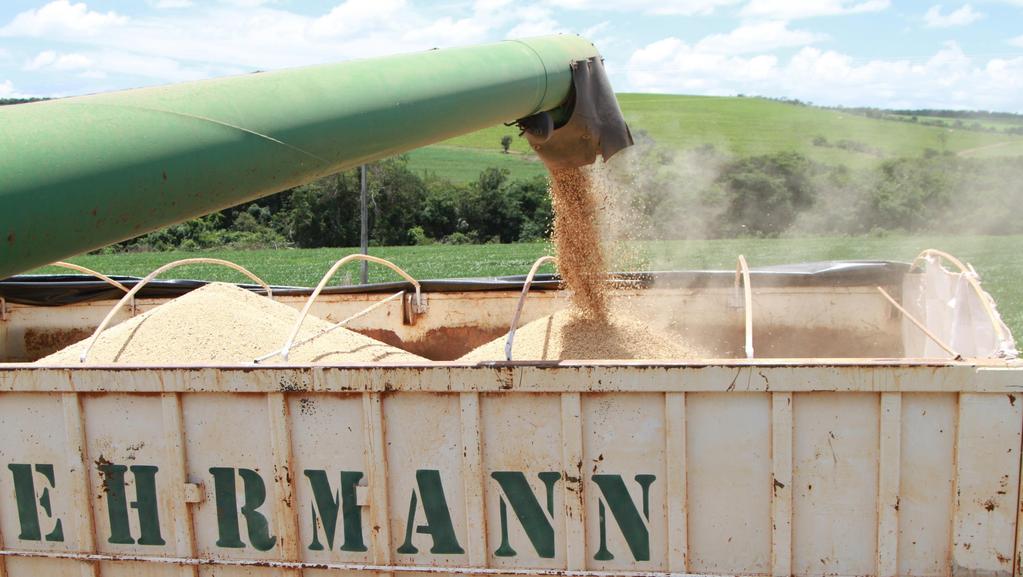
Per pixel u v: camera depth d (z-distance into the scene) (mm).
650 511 3344
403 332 6266
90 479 3689
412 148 2984
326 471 3523
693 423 3275
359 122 2629
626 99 76375
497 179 55375
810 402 3193
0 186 1784
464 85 3090
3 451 3740
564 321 4699
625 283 5695
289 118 2428
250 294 5125
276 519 3584
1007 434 3096
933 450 3166
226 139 2258
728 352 5812
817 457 3221
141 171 2053
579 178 4594
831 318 5734
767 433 3248
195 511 3641
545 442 3369
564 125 4000
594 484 3354
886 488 3184
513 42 3725
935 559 3219
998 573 3178
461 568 3484
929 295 5094
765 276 5770
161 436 3613
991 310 3605
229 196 2332
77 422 3639
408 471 3467
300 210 53250
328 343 4566
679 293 5867
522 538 3436
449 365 3346
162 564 3678
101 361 4066
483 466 3420
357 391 3424
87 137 1978
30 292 6438
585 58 4027
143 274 35062
